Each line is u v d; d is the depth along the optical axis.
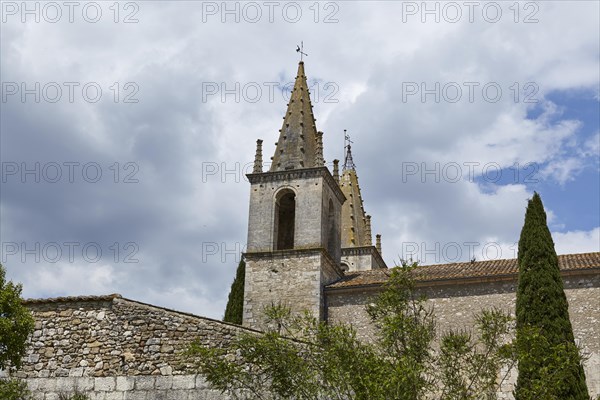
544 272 24.34
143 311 19.80
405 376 14.48
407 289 17.42
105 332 19.73
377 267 50.41
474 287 31.53
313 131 42.50
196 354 17.50
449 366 15.66
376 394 14.39
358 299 34.50
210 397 18.31
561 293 24.14
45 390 19.20
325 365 15.65
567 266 30.58
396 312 16.62
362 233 51.72
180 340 19.25
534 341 16.05
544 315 23.53
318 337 16.36
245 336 17.06
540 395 15.68
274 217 39.16
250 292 36.88
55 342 19.81
